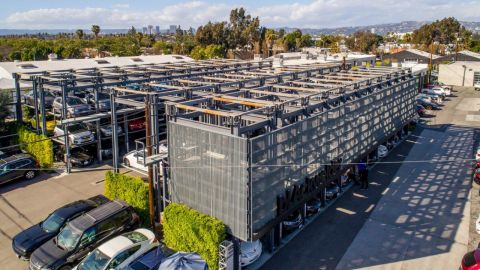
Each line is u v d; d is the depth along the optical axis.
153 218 16.58
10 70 35.66
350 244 16.53
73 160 24.75
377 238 16.97
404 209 19.69
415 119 35.94
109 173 18.73
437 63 72.38
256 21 105.75
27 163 22.92
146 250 14.50
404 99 31.30
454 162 26.62
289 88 21.64
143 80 26.19
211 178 14.77
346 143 21.39
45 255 14.36
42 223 16.58
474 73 62.62
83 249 14.72
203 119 17.75
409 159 27.30
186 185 15.79
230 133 14.06
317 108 19.09
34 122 30.55
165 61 47.16
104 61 42.56
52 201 20.19
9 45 92.81
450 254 15.74
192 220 14.65
